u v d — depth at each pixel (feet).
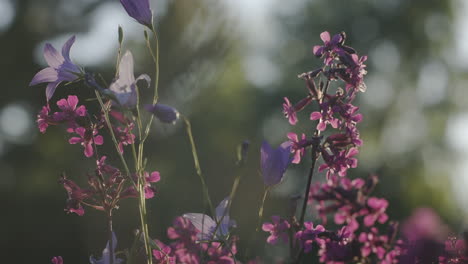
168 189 41.09
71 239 52.06
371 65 104.99
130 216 32.68
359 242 8.80
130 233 32.55
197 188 44.73
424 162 97.96
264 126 101.09
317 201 9.40
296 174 76.28
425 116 103.09
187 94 24.27
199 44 24.53
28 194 55.88
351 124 8.57
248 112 99.35
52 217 53.88
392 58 107.14
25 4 63.57
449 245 7.96
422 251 7.74
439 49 105.60
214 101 65.05
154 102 8.04
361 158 92.63
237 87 93.86
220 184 49.60
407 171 95.61
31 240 53.36
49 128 57.62
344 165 8.53
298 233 8.54
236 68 90.22
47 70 8.61
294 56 109.91
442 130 101.65
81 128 8.59
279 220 8.88
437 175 95.86
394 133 102.01
